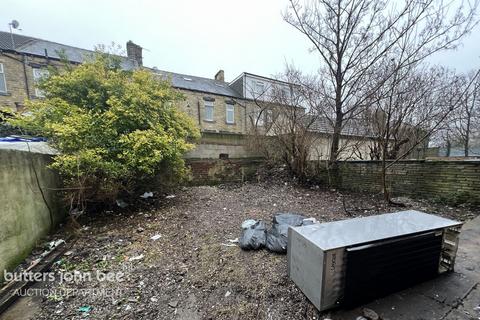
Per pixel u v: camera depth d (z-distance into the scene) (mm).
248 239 2500
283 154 6906
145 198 4688
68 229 3125
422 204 4184
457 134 10141
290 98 6621
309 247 1538
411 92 4762
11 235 2123
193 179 6414
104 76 4359
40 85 4168
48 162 3049
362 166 5609
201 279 1977
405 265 1663
